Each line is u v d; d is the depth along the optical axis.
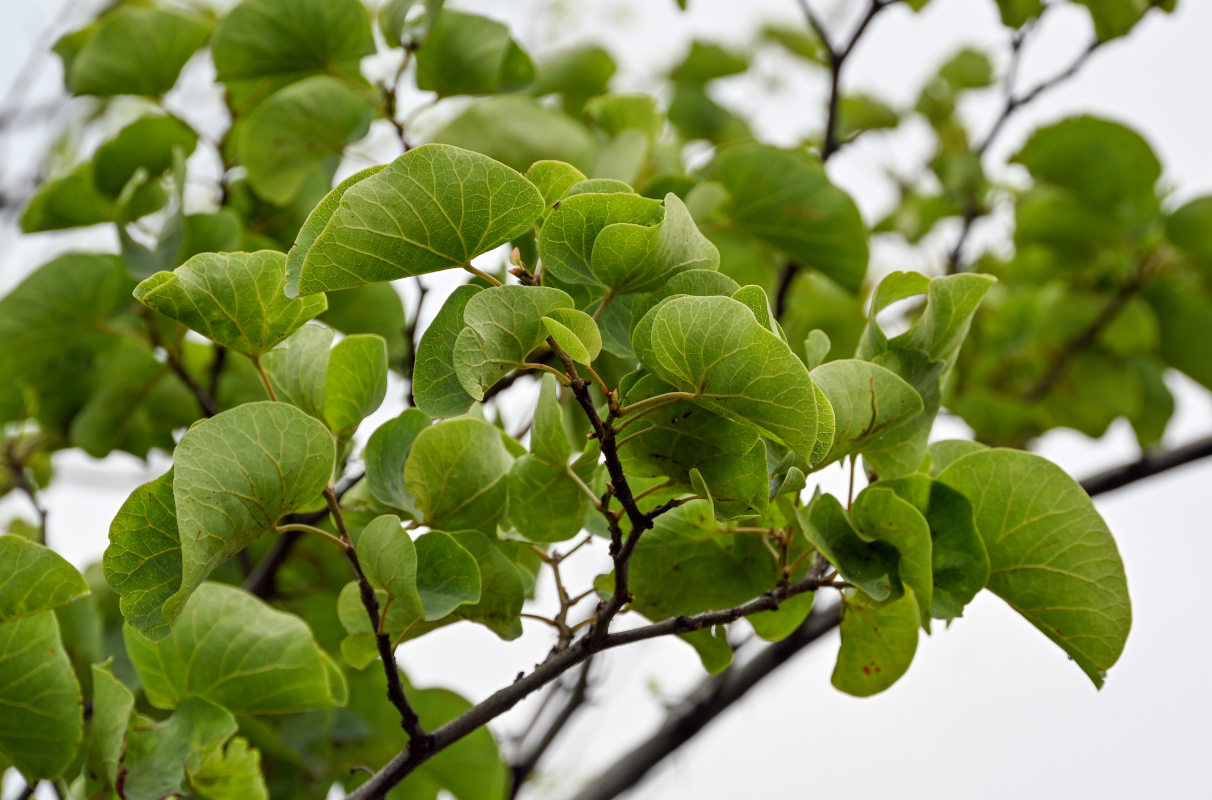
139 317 1.58
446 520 1.23
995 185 2.50
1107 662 1.21
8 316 1.55
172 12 1.70
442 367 1.15
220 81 1.59
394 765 1.19
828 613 1.95
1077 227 2.33
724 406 1.15
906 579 1.20
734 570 1.24
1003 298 2.46
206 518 1.16
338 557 1.65
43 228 1.74
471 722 1.19
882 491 1.20
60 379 1.72
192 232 1.53
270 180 1.57
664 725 1.95
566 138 1.52
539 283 1.17
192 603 1.29
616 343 1.18
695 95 2.26
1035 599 1.22
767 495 1.16
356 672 1.51
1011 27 2.22
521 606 1.22
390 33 1.49
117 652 1.45
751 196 1.61
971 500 1.22
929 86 2.73
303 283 1.14
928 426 1.22
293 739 1.45
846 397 1.19
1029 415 2.23
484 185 1.13
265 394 1.75
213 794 1.26
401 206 1.13
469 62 1.56
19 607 1.21
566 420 1.39
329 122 1.55
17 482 1.75
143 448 1.80
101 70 1.68
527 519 1.22
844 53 1.93
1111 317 2.37
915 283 1.22
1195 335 2.35
